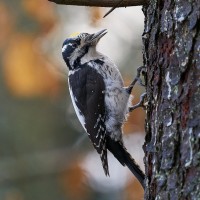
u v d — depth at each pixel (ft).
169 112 26.13
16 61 44.96
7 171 54.19
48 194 53.93
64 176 51.80
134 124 45.11
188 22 26.14
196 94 25.32
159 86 27.07
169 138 25.89
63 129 57.36
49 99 56.29
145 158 27.68
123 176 49.83
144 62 29.58
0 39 45.62
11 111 56.39
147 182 27.17
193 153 24.88
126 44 50.65
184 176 25.07
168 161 25.70
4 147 55.93
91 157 52.65
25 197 53.98
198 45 25.70
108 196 53.36
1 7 46.42
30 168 53.93
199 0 26.07
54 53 46.88
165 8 27.25
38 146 56.44
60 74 47.39
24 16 46.60
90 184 52.70
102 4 28.76
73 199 51.65
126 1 28.76
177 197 25.12
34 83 45.21
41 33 46.03
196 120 25.07
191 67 25.72
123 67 50.47
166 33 26.99
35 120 56.85
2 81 53.78
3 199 53.62
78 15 48.88
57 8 48.21
